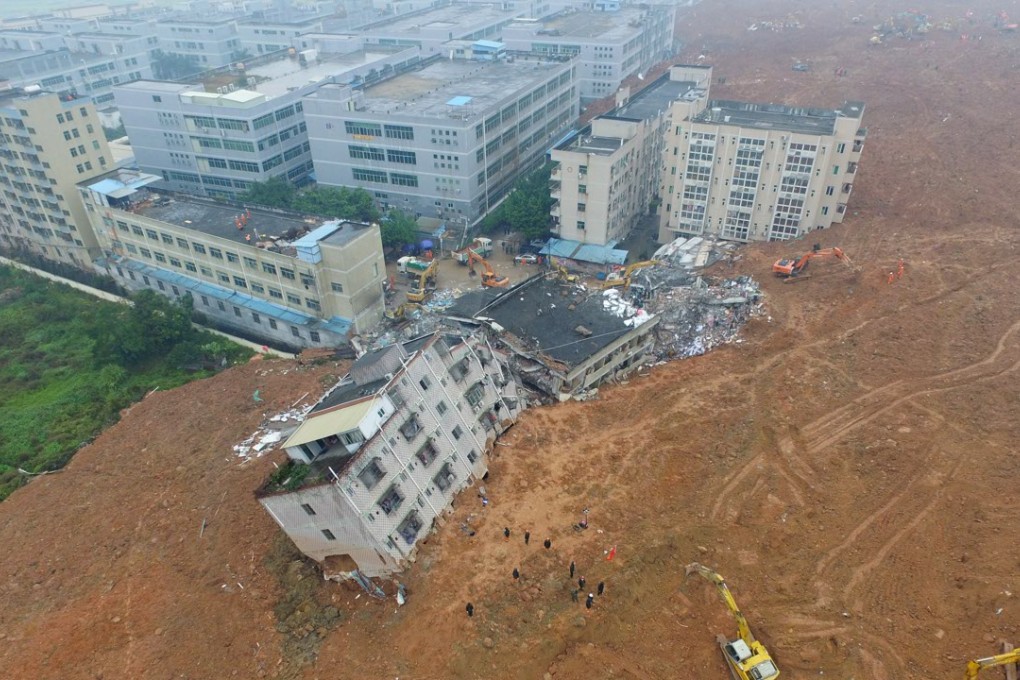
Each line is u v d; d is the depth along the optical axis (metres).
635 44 151.38
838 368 54.41
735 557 39.31
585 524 41.81
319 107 97.38
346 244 68.19
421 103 100.69
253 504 46.72
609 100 140.25
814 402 51.09
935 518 40.50
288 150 108.38
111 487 51.12
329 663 36.16
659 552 39.72
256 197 94.12
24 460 56.50
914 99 127.06
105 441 57.00
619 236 90.19
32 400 65.62
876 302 62.47
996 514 40.09
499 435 49.03
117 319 73.88
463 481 44.31
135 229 81.94
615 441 48.69
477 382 46.78
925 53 160.50
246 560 42.75
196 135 104.19
